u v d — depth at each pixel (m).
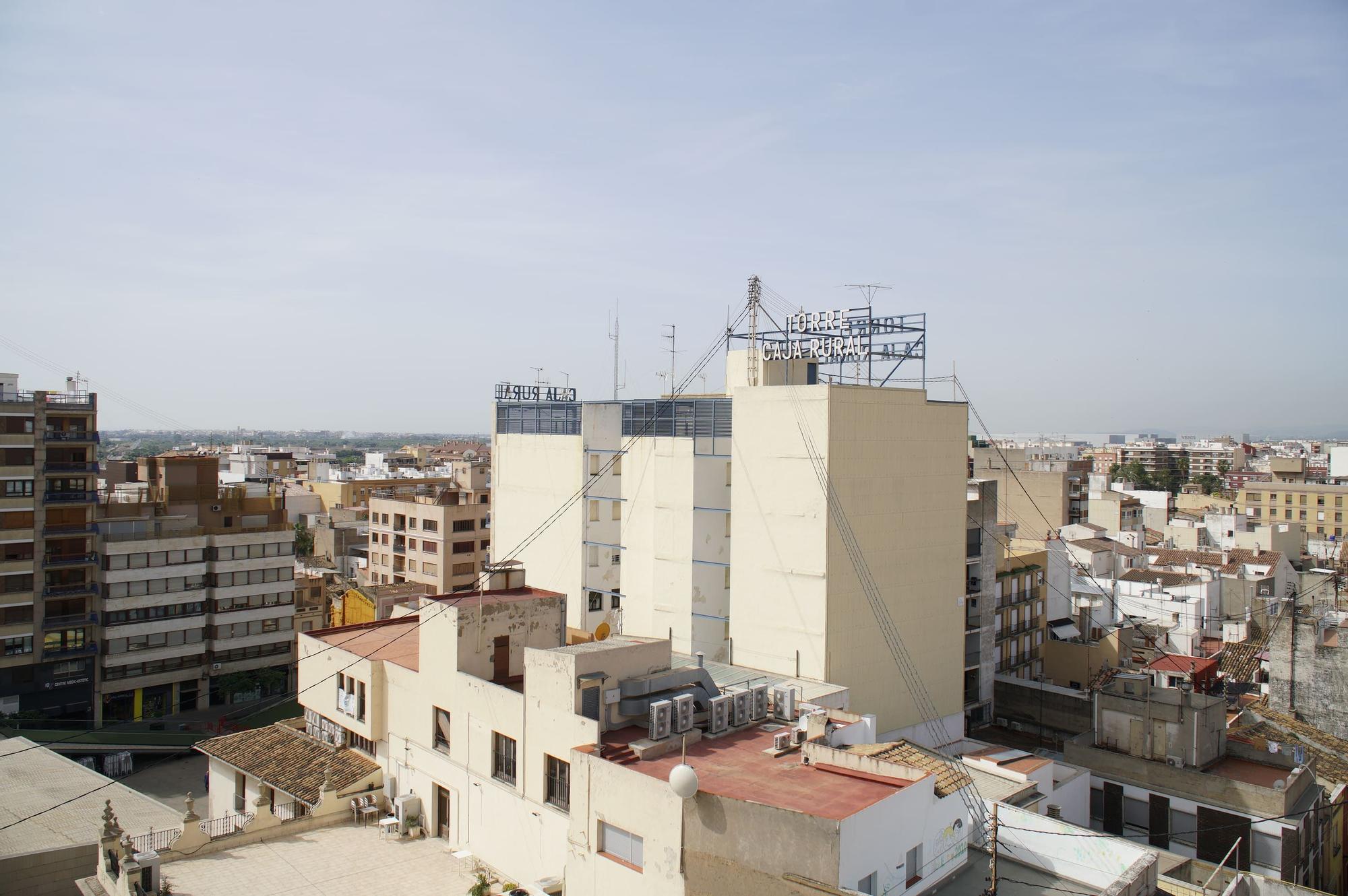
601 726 34.81
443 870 38.72
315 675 51.66
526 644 44.28
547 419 72.75
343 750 48.28
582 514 68.44
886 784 28.11
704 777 29.02
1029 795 38.72
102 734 83.81
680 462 59.97
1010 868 30.88
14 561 86.12
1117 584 98.38
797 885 24.44
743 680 48.62
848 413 51.12
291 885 36.84
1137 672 66.00
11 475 86.81
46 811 49.16
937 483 56.81
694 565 58.78
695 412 59.91
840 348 60.22
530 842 36.38
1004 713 65.12
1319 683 61.53
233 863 38.66
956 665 58.31
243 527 101.88
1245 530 142.00
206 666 95.50
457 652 41.47
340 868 38.72
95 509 92.88
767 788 27.66
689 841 26.98
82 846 43.16
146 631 91.62
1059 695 61.91
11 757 57.81
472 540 121.88
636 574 64.31
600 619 69.25
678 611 59.62
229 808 49.91
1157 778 42.44
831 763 30.19
